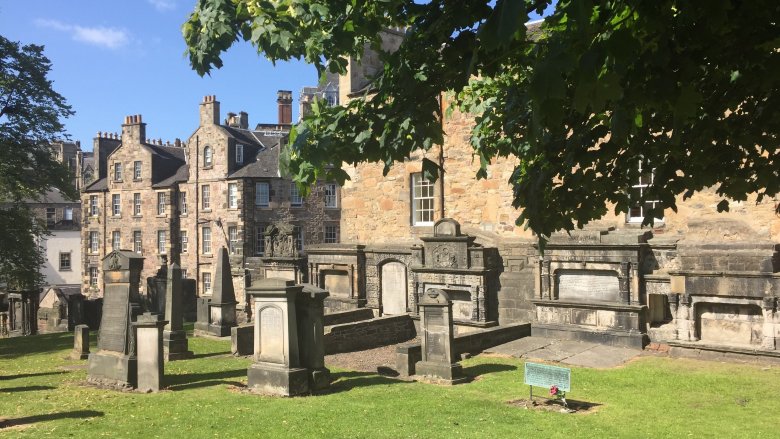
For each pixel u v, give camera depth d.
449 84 5.02
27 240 31.23
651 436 9.01
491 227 20.12
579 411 10.55
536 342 17.00
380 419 9.99
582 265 17.16
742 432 9.16
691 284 14.92
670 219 16.33
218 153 47.34
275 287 12.10
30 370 16.25
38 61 30.17
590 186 5.40
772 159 5.07
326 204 48.38
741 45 4.03
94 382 13.51
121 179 54.09
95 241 56.09
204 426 9.66
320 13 5.19
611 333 16.36
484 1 4.35
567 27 3.26
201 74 5.96
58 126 30.78
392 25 5.74
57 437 9.09
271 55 5.80
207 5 5.89
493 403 11.13
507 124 6.06
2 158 28.78
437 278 20.42
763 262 13.88
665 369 13.70
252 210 45.72
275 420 9.95
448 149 21.31
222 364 15.90
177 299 17.50
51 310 29.80
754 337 14.18
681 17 3.93
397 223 22.88
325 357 17.39
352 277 23.19
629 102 3.96
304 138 5.00
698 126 4.98
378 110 5.20
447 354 13.45
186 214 49.56
